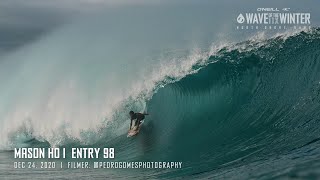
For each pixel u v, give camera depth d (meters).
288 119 12.27
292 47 14.11
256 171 8.74
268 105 13.12
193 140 12.88
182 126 13.74
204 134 13.07
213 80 14.16
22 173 11.77
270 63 14.00
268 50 14.25
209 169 10.26
